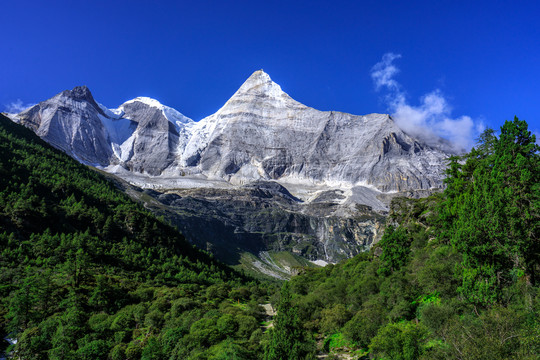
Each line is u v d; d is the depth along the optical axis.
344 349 67.81
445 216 78.56
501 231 52.34
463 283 53.16
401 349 51.00
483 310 49.69
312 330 80.19
